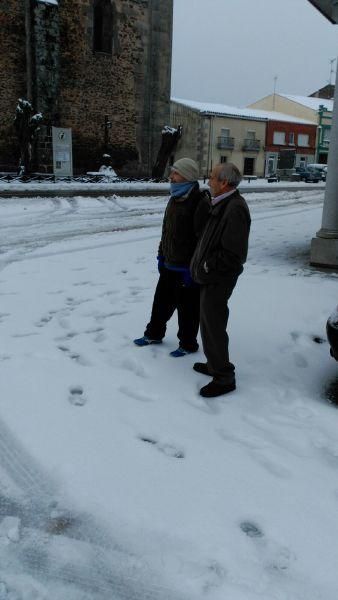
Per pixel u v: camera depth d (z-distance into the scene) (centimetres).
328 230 689
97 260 739
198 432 290
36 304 518
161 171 2775
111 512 221
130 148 2822
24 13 2362
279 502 232
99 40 2653
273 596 182
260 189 2656
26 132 2275
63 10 2452
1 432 282
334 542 208
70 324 459
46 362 377
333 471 259
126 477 244
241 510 225
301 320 477
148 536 208
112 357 392
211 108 4612
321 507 230
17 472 249
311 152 5181
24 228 1053
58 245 863
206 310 321
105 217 1266
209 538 207
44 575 191
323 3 646
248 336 439
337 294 557
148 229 1071
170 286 395
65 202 1574
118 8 2609
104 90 2662
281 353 409
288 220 1276
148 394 335
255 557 199
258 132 4794
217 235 309
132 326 457
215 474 250
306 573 192
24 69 2425
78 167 2666
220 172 306
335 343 342
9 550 202
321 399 340
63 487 237
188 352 400
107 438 278
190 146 4575
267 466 260
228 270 310
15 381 343
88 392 332
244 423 304
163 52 2814
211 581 188
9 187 1986
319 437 291
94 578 190
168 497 231
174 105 4594
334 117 661
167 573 192
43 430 283
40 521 217
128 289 579
